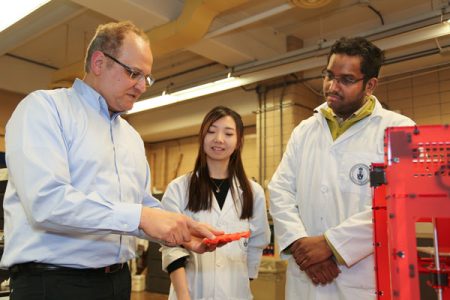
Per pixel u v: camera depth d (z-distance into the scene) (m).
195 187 1.67
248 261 1.72
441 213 0.75
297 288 1.50
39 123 1.02
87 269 1.10
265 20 4.54
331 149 1.52
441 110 4.43
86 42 5.12
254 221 1.72
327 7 4.21
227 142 1.68
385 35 3.33
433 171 0.76
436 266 0.79
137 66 1.18
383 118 1.50
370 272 1.36
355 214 1.38
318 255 1.36
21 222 1.05
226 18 4.16
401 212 0.76
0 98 5.67
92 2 3.36
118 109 1.25
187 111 6.30
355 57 1.42
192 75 5.91
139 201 1.30
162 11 3.63
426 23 3.13
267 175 5.12
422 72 4.54
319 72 4.88
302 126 1.70
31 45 5.20
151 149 7.68
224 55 4.43
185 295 1.49
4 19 2.53
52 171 0.97
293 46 4.93
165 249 1.57
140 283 5.39
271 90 5.22
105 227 0.95
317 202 1.49
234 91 5.66
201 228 1.11
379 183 0.80
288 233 1.47
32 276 1.04
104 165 1.16
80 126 1.13
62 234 1.06
